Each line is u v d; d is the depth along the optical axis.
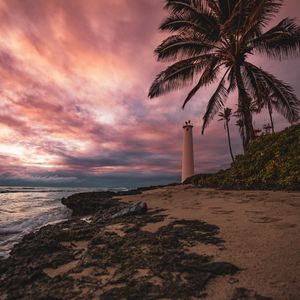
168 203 8.44
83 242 4.54
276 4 12.80
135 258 3.14
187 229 4.41
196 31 15.66
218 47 15.86
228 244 3.43
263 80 15.70
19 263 3.66
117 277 2.69
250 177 11.55
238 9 14.06
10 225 9.65
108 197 13.77
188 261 2.88
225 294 2.18
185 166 24.70
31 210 15.45
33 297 2.48
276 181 9.98
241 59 15.36
